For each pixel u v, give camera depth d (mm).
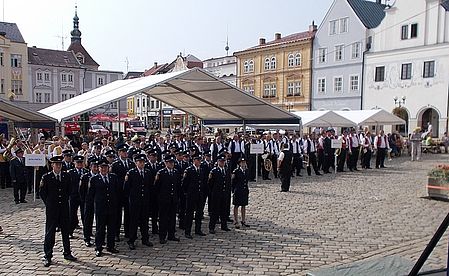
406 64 41438
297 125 24000
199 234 10352
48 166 15242
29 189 16516
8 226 11133
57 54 77062
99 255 8727
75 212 10148
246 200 10953
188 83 20844
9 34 66875
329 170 23734
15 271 7816
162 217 9641
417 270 3699
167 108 59438
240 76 60750
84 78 78375
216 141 20391
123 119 49344
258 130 31609
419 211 12797
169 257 8633
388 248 9086
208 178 10547
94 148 14766
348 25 47031
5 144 18266
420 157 31141
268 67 56812
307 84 51750
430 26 39531
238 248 9219
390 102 42875
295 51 53219
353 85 46781
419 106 40375
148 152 10789
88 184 9266
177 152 11453
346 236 10109
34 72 71375
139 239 10023
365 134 25344
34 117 20906
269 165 20109
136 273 7707
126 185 9367
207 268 7957
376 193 16109
